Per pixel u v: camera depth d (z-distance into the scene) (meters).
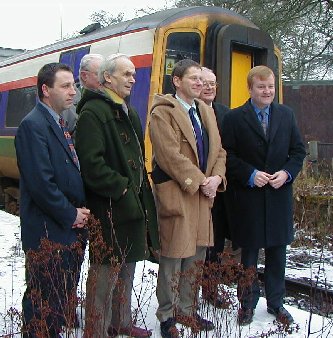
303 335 4.19
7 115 12.02
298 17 16.36
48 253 3.29
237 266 3.88
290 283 6.50
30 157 3.44
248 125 4.40
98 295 3.72
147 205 3.94
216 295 3.81
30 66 11.15
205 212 4.18
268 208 4.38
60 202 3.44
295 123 4.55
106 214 3.73
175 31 7.49
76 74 9.18
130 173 3.76
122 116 3.84
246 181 4.32
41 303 3.29
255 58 8.08
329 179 11.49
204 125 4.27
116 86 3.81
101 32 8.89
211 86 4.79
